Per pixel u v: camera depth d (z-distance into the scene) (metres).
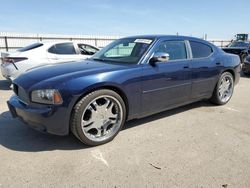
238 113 4.65
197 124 4.02
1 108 4.83
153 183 2.40
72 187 2.33
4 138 3.40
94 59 4.17
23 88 3.07
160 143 3.29
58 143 3.26
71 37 24.78
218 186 2.36
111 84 3.16
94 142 3.15
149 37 4.07
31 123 3.02
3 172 2.56
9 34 22.14
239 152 3.05
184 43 4.27
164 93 3.87
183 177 2.50
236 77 5.40
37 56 6.84
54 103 2.84
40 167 2.67
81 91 2.91
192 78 4.29
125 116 3.46
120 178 2.48
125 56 3.91
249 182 2.43
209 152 3.04
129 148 3.14
